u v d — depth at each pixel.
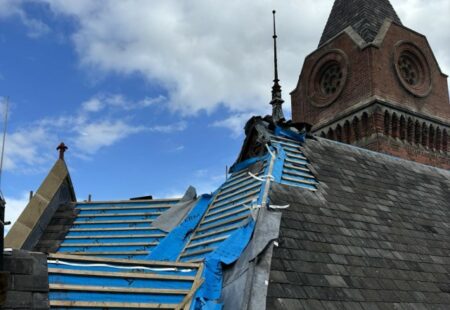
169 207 16.47
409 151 30.06
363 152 19.75
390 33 32.03
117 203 17.14
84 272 9.37
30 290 8.05
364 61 30.89
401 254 12.91
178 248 13.57
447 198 18.86
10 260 8.25
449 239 15.12
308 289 10.00
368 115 29.64
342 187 15.56
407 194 17.42
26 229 14.45
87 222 16.20
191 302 9.47
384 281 11.34
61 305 8.57
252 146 17.08
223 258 10.55
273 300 9.32
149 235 15.06
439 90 33.53
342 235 12.59
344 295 10.23
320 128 33.09
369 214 14.41
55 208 16.78
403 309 10.60
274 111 24.81
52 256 9.39
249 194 13.76
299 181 14.58
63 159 17.42
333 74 34.00
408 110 30.69
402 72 32.59
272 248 10.69
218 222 13.54
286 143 16.98
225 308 9.55
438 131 32.25
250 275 9.62
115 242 15.05
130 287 9.50
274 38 29.94
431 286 12.00
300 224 12.27
